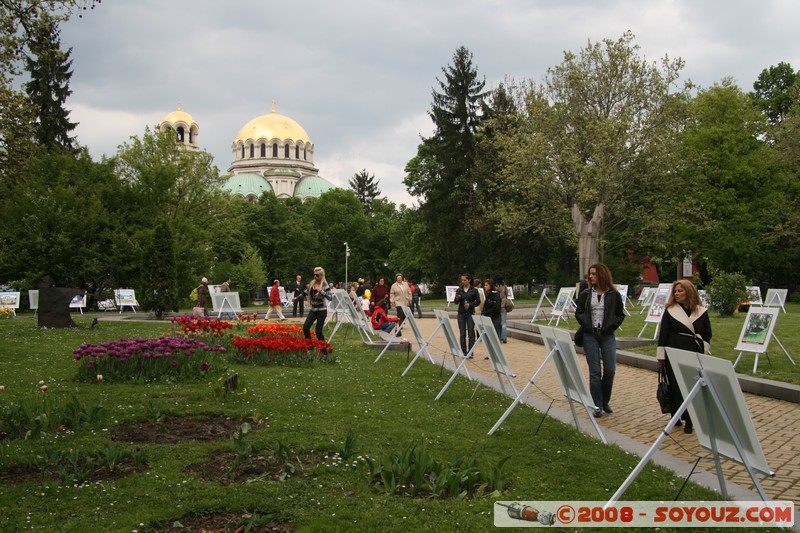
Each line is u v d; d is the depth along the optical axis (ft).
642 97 115.14
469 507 16.35
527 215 130.72
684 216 132.05
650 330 63.26
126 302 119.96
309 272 262.88
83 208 126.93
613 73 115.65
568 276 166.81
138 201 139.64
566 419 27.66
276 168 408.67
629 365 46.19
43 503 16.43
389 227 284.00
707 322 26.84
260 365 41.98
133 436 23.25
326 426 24.82
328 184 405.39
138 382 33.76
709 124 140.56
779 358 43.06
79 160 139.33
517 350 55.36
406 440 22.86
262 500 16.69
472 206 161.38
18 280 124.88
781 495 18.38
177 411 26.66
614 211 126.93
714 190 136.05
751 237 133.69
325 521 15.42
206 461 20.21
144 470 19.22
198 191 163.43
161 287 90.63
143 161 153.69
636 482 18.78
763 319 38.70
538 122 120.88
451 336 34.53
